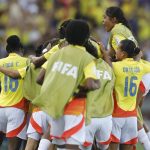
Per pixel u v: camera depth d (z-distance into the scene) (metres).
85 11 53.88
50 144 24.08
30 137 24.81
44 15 54.22
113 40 25.97
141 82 25.58
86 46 22.55
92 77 20.33
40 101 20.45
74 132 20.64
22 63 25.70
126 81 24.66
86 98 20.98
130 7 55.66
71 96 20.56
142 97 26.50
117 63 24.70
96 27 52.50
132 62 24.83
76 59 20.55
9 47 26.02
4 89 25.86
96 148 25.53
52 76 20.50
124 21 26.45
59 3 54.78
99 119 22.94
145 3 56.47
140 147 34.78
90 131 22.83
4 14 54.03
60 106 20.22
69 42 20.88
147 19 55.38
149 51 52.38
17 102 25.69
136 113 25.16
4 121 26.03
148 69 25.75
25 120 25.92
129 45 24.77
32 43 50.69
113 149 24.97
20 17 53.81
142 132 26.64
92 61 20.62
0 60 25.80
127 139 25.16
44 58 24.36
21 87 25.67
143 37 54.09
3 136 26.91
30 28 53.12
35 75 24.97
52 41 25.53
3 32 52.69
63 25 24.64
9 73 24.97
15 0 54.66
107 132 23.33
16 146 26.17
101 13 53.47
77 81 20.50
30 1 54.78
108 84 23.39
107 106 23.34
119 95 24.64
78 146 20.86
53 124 20.98
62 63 20.55
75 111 20.69
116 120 24.70
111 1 55.22
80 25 20.70
